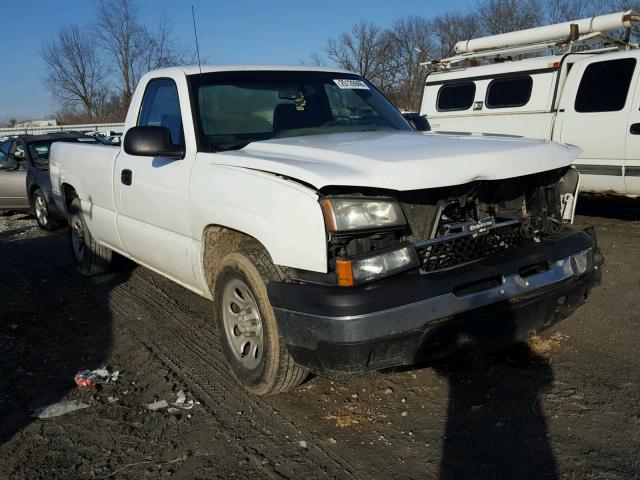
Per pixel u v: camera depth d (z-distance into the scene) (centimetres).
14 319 543
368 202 297
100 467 309
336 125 444
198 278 416
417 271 300
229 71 443
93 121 4250
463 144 344
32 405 379
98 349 465
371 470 294
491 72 980
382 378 383
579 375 373
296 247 305
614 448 298
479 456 299
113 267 667
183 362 429
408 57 3803
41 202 1002
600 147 812
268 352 337
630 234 761
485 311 308
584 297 364
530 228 345
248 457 311
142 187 464
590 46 1012
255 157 350
